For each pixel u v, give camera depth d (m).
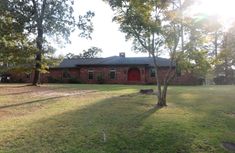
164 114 15.06
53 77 55.97
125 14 17.41
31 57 30.06
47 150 9.94
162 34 17.48
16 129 11.70
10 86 34.03
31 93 24.80
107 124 12.80
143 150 10.45
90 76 54.16
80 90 28.12
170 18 17.34
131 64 51.59
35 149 9.95
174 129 12.30
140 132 11.84
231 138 11.91
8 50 24.62
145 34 17.47
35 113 14.93
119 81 52.53
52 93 24.88
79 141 10.74
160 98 17.88
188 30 17.38
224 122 14.21
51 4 35.31
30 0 32.44
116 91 26.70
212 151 10.59
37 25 33.81
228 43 32.34
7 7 27.48
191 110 16.53
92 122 13.07
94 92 25.72
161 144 10.90
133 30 17.56
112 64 52.75
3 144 10.20
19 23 28.12
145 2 17.12
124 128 12.28
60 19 36.16
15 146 10.10
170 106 17.69
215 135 11.95
